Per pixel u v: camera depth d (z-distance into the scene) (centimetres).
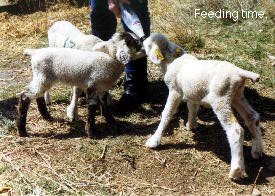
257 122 229
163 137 250
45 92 259
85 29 396
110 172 224
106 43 239
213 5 416
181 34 364
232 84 212
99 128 256
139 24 250
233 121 214
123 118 268
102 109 259
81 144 241
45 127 258
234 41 367
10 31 393
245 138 252
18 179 217
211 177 223
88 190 212
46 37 385
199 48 355
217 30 385
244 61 334
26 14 432
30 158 231
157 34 244
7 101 287
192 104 245
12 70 333
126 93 275
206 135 253
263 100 288
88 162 229
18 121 243
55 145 241
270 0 407
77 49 257
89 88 239
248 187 217
